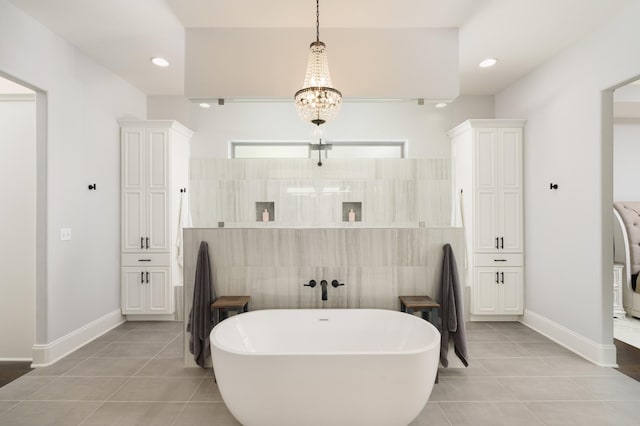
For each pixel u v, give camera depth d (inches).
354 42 114.7
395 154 157.9
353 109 157.6
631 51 99.6
